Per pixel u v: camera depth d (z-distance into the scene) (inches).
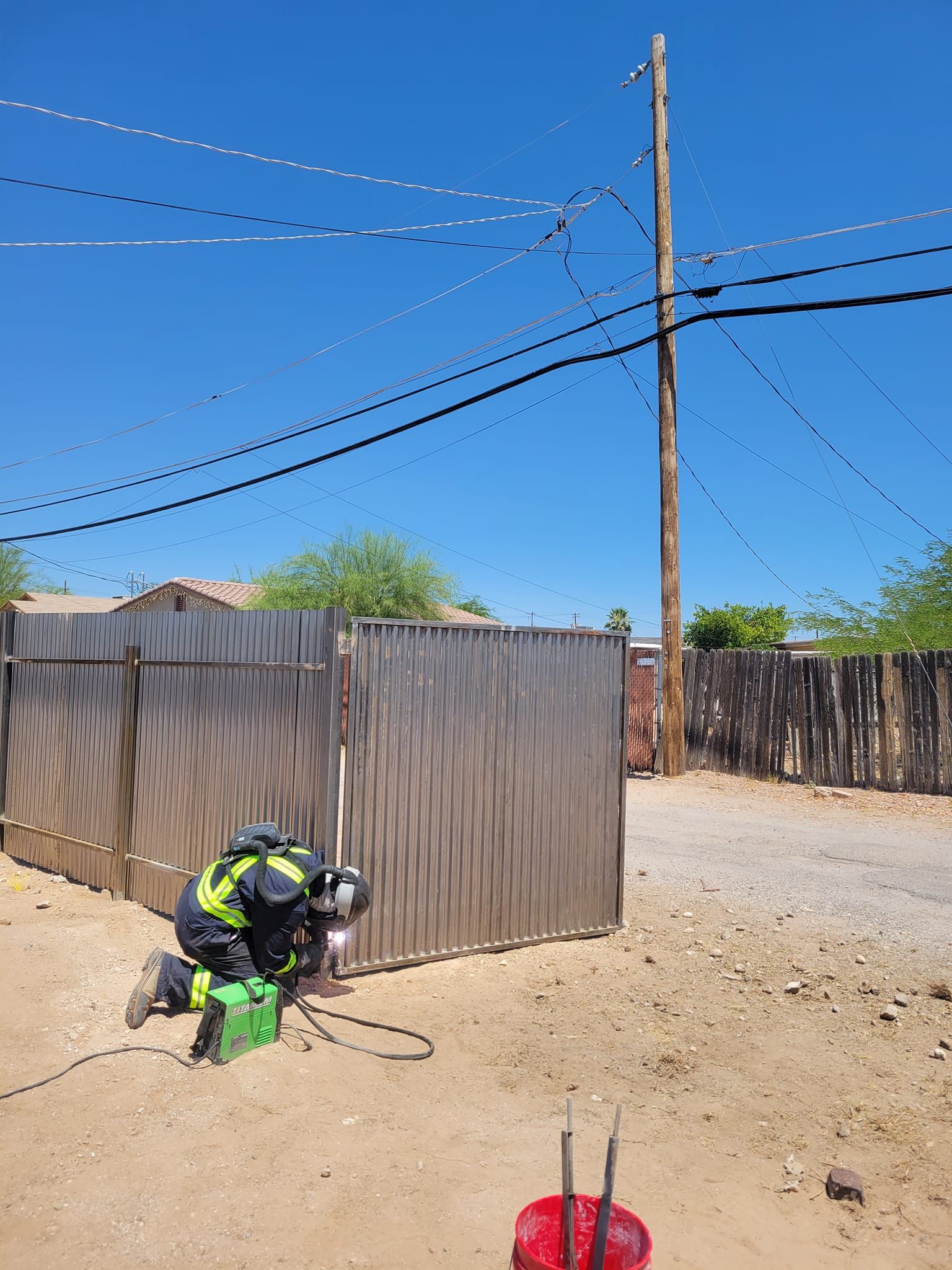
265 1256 109.7
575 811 240.2
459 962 218.4
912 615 637.3
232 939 174.1
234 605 1083.3
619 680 249.1
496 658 225.8
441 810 216.7
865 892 289.1
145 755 257.1
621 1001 197.0
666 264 547.2
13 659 318.3
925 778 469.1
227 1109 144.2
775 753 537.3
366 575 885.2
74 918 245.0
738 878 307.6
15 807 314.3
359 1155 132.4
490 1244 112.7
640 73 560.1
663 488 556.4
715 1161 134.3
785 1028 183.6
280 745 214.1
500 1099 152.1
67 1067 157.8
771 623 1626.5
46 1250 110.6
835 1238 117.4
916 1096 154.8
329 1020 181.8
